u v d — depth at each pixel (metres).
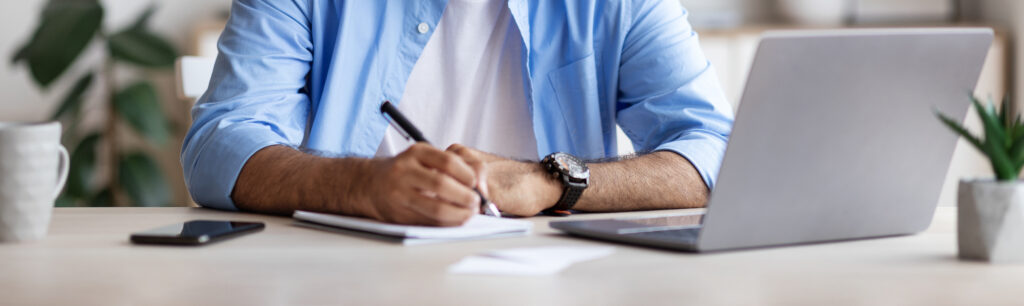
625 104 1.65
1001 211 0.73
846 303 0.60
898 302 0.60
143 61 3.31
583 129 1.59
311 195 1.04
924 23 3.60
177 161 3.67
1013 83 3.46
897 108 0.81
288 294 0.63
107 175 3.66
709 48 3.38
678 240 0.79
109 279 0.68
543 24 1.58
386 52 1.52
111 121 3.51
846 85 0.77
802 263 0.74
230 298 0.62
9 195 0.84
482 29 1.60
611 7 1.58
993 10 3.58
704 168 1.25
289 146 1.20
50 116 3.53
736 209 0.77
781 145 0.77
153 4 3.38
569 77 1.58
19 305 0.60
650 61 1.56
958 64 0.83
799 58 0.74
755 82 0.73
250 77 1.37
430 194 0.92
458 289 0.64
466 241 0.86
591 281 0.67
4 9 3.60
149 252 0.80
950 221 1.01
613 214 1.16
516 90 1.62
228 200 1.14
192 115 1.36
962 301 0.61
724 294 0.63
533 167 1.15
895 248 0.81
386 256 0.78
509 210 1.09
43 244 0.84
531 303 0.60
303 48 1.46
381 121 1.52
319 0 1.47
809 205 0.81
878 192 0.84
